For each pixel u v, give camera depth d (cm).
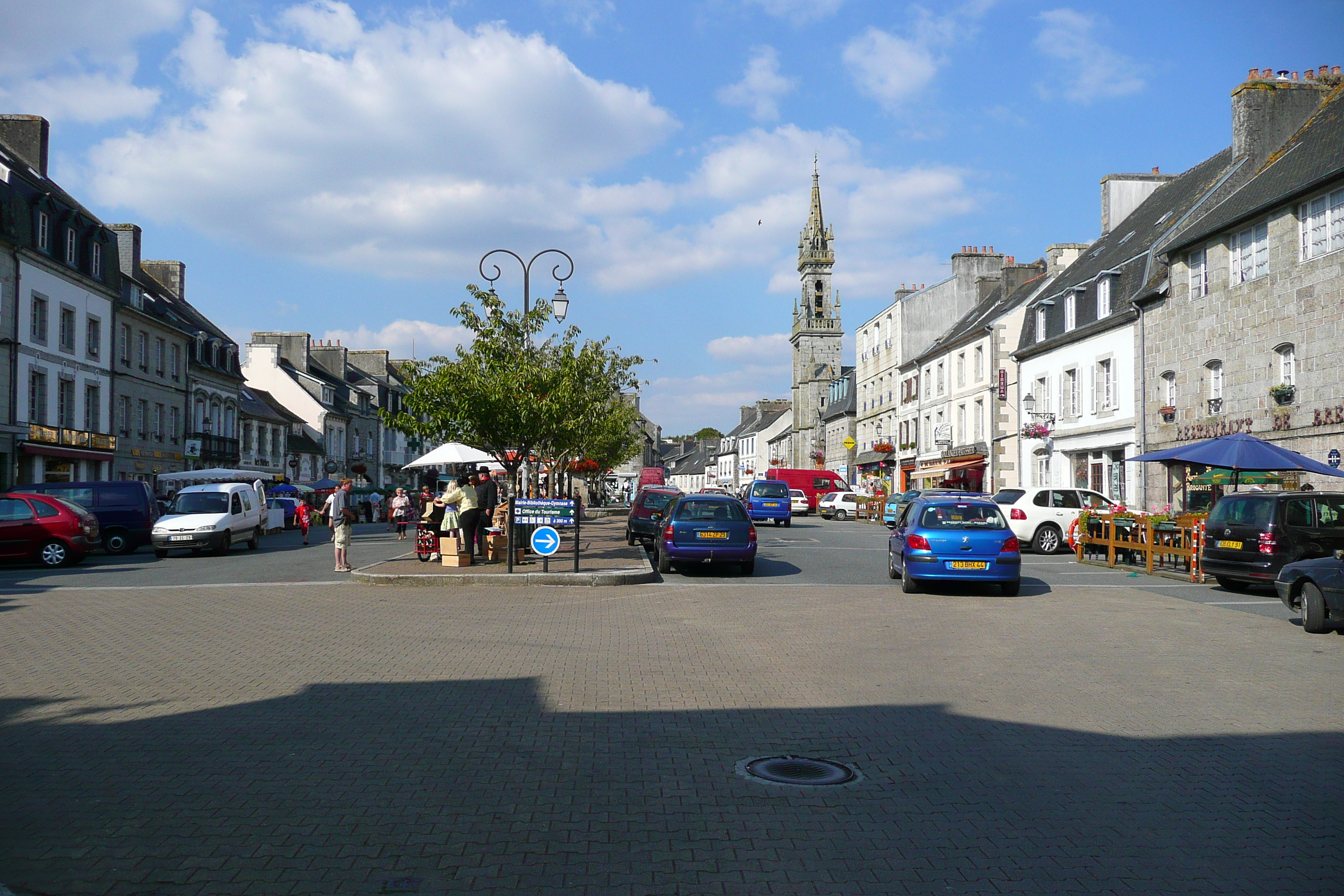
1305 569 1115
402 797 521
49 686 801
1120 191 4025
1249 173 2842
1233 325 2489
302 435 6469
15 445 3134
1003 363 4188
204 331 4850
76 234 3588
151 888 403
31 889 402
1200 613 1273
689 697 766
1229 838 468
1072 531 2323
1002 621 1197
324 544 2884
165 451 4359
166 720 687
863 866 432
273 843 453
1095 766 587
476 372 1848
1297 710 731
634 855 442
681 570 1853
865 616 1228
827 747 625
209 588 1559
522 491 3306
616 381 3366
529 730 663
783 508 4072
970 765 588
